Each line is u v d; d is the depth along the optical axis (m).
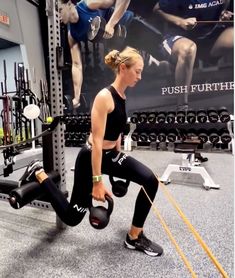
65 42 5.95
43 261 1.34
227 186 2.60
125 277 1.20
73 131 5.56
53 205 1.35
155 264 1.30
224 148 4.55
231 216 1.87
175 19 5.02
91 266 1.29
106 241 1.54
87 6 5.62
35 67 5.81
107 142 1.27
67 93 6.11
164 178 2.72
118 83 1.21
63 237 1.59
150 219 1.85
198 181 2.81
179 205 2.12
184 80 5.08
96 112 1.13
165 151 4.75
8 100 2.83
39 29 6.02
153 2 5.15
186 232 1.65
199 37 4.88
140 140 4.75
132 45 5.41
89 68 5.86
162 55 5.21
